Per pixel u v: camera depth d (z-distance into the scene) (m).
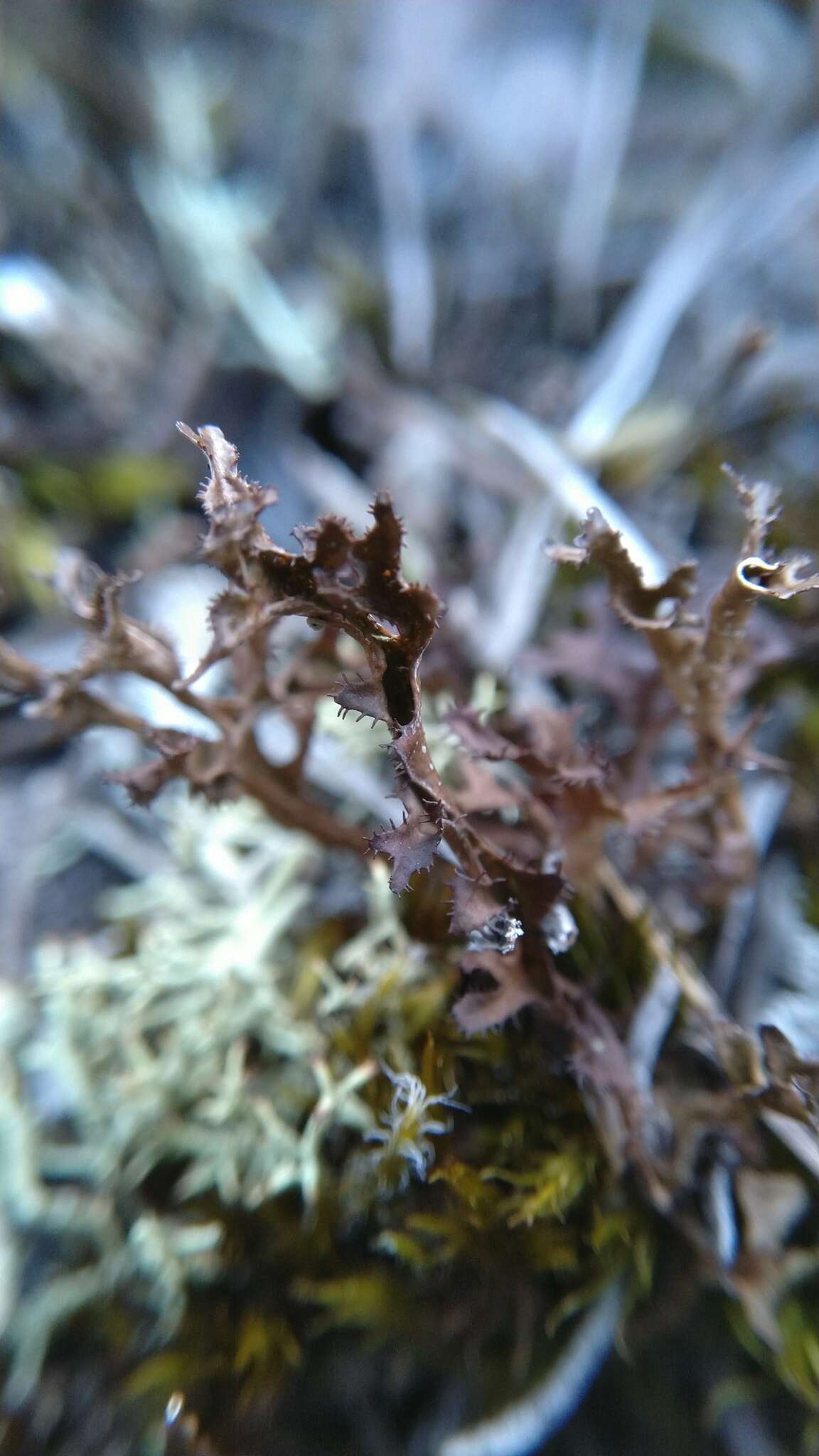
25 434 0.11
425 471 0.11
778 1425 0.08
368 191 0.13
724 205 0.12
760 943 0.09
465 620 0.10
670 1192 0.07
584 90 0.13
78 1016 0.09
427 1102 0.07
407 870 0.06
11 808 0.10
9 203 0.12
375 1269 0.08
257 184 0.13
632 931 0.08
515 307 0.12
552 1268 0.08
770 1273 0.08
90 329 0.12
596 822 0.08
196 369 0.12
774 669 0.09
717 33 0.13
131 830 0.10
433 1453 0.08
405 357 0.12
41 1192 0.08
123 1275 0.08
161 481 0.11
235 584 0.07
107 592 0.07
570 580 0.10
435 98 0.14
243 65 0.14
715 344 0.11
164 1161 0.08
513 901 0.07
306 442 0.11
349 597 0.06
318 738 0.09
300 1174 0.08
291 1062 0.08
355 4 0.14
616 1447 0.08
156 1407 0.08
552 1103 0.08
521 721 0.08
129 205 0.13
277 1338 0.08
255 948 0.09
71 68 0.13
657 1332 0.08
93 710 0.08
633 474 0.11
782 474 0.11
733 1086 0.07
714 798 0.08
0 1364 0.08
